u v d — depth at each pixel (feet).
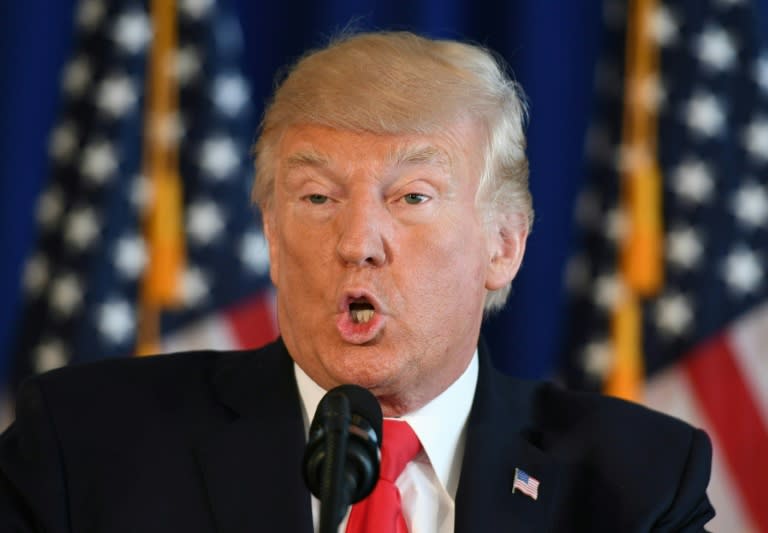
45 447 23.95
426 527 23.76
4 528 23.16
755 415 46.98
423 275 23.06
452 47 24.41
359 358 23.00
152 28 48.14
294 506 23.29
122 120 47.11
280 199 23.95
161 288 45.88
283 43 51.19
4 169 47.42
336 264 22.94
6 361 46.39
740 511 46.68
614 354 47.70
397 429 24.09
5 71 47.96
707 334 47.34
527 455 24.99
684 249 47.57
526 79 51.21
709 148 48.06
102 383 25.46
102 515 23.16
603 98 50.01
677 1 49.26
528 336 50.11
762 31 49.03
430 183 23.22
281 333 25.04
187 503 23.41
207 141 47.55
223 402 25.18
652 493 24.91
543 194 50.88
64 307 46.29
